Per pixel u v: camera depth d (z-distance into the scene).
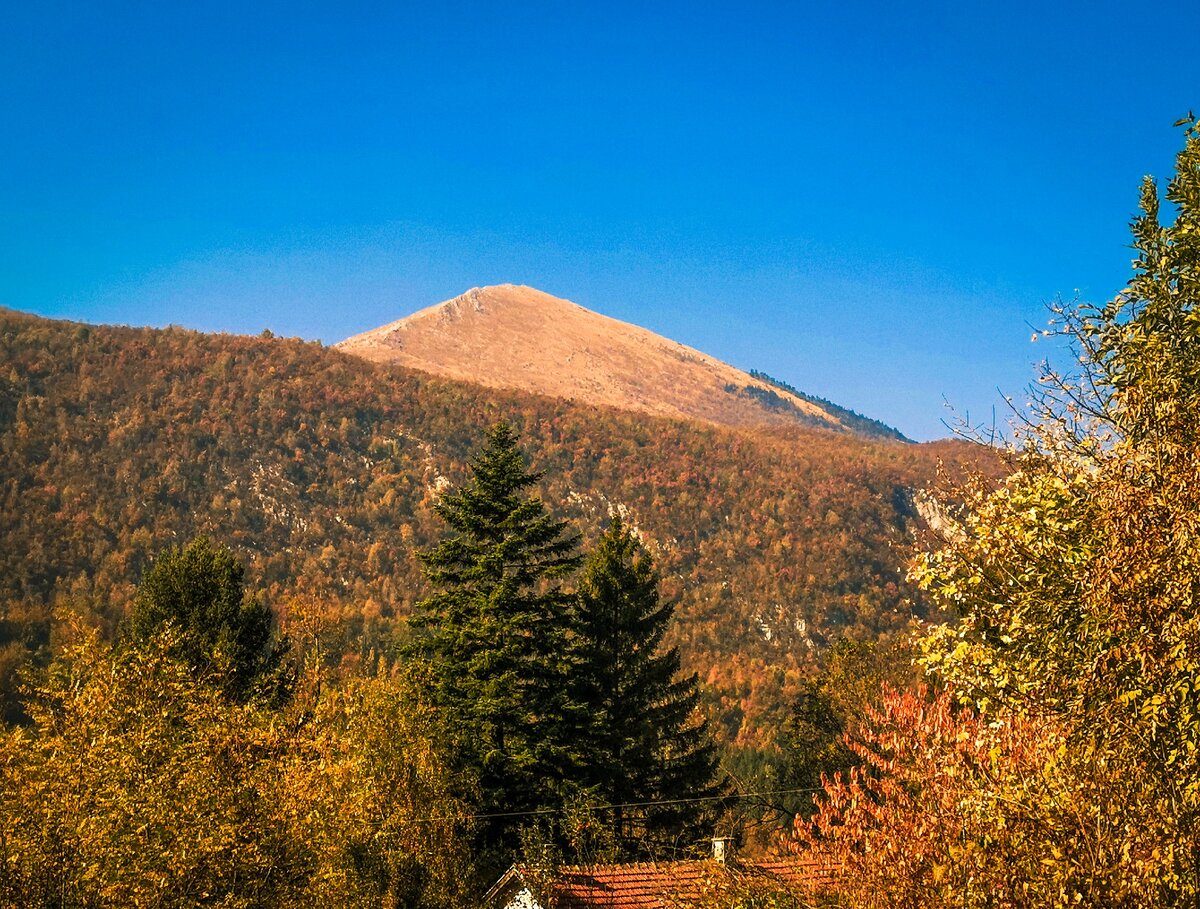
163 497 182.75
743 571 189.88
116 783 14.44
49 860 13.75
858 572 191.25
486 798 28.48
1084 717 7.18
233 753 16.45
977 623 8.56
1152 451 7.86
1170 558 7.05
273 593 157.88
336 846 18.67
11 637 98.69
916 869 7.71
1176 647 6.68
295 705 26.56
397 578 177.88
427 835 23.39
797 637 167.50
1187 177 8.92
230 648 31.97
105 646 18.41
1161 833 6.70
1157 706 6.74
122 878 13.67
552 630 32.12
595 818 25.06
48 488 170.12
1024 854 7.07
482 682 29.61
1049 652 7.75
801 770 39.69
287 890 16.20
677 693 36.34
